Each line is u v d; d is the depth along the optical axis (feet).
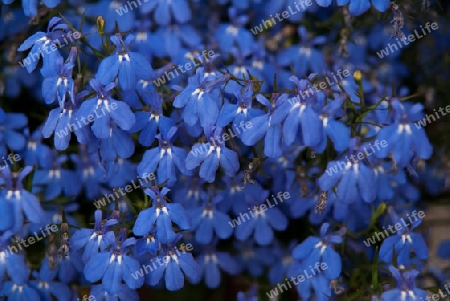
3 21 1.41
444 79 1.53
